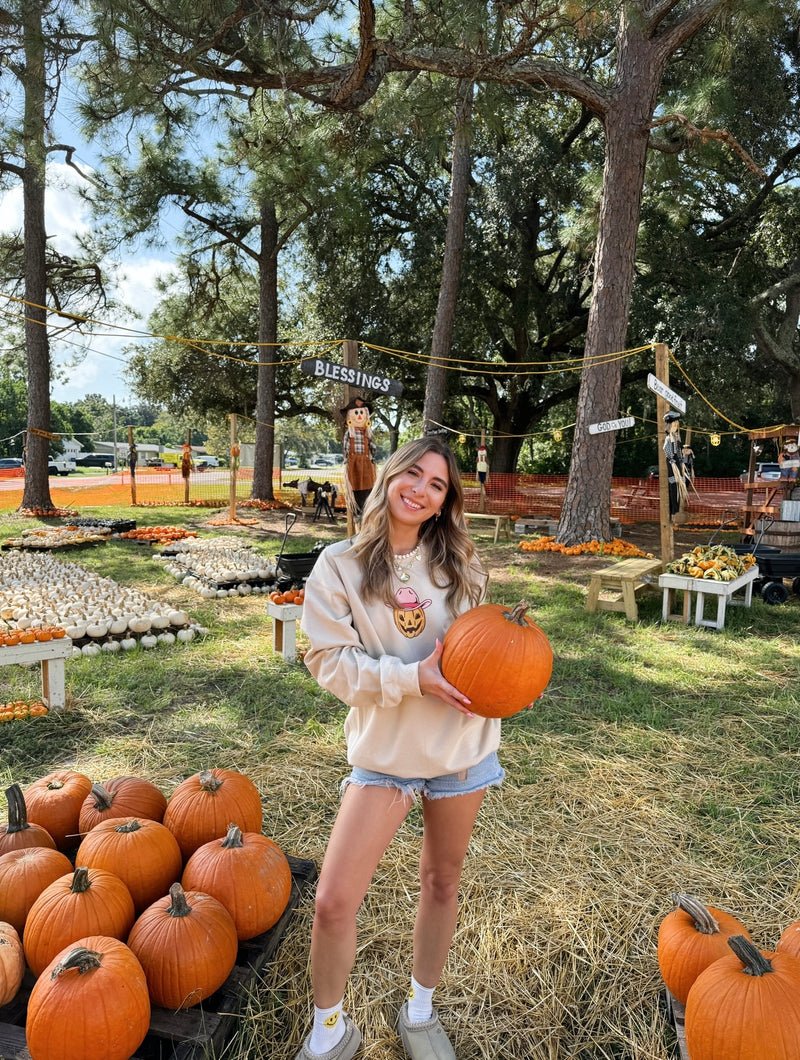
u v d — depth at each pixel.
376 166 19.66
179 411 27.09
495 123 10.55
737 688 5.32
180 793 2.73
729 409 20.53
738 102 16.20
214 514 17.67
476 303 20.48
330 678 1.80
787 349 18.89
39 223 16.09
